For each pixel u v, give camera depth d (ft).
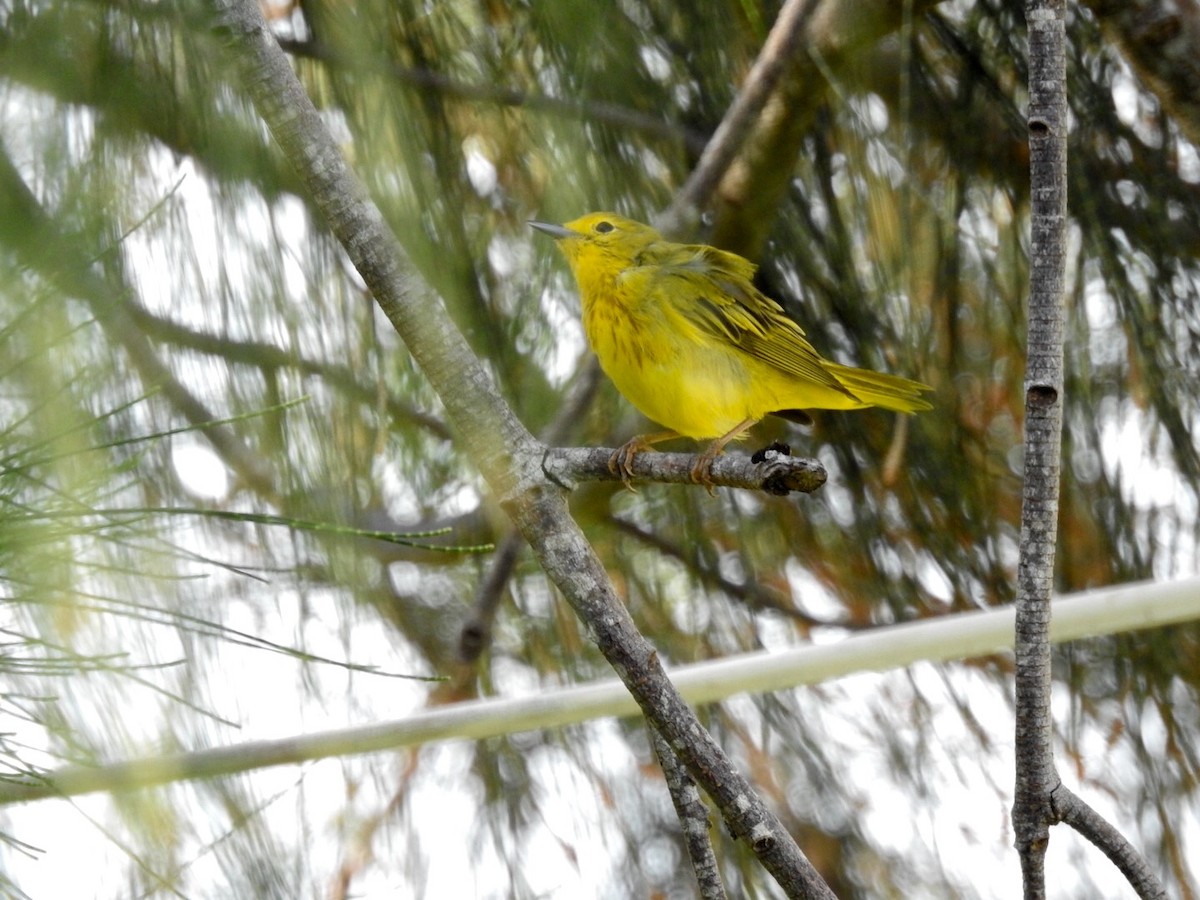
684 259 24.50
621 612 14.35
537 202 23.03
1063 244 13.53
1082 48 24.44
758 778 28.25
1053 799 13.64
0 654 13.71
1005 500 26.53
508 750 28.86
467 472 27.58
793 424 27.32
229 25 14.12
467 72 20.26
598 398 27.63
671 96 22.82
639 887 28.71
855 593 27.78
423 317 14.38
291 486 19.95
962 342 25.44
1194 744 25.85
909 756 28.25
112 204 17.10
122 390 17.95
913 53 23.76
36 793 14.75
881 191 23.48
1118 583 24.64
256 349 19.22
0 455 13.75
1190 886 25.40
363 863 26.81
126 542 14.57
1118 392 24.97
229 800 19.44
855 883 27.89
